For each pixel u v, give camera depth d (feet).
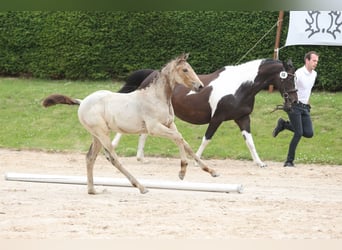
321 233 30.78
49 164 52.80
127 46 76.23
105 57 76.89
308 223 32.71
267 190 42.24
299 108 51.72
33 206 36.04
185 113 53.01
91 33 76.79
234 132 61.36
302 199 39.04
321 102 65.77
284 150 57.52
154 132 39.09
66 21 77.36
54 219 33.14
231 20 73.26
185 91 52.70
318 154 56.24
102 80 77.87
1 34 79.05
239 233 30.55
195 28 74.02
